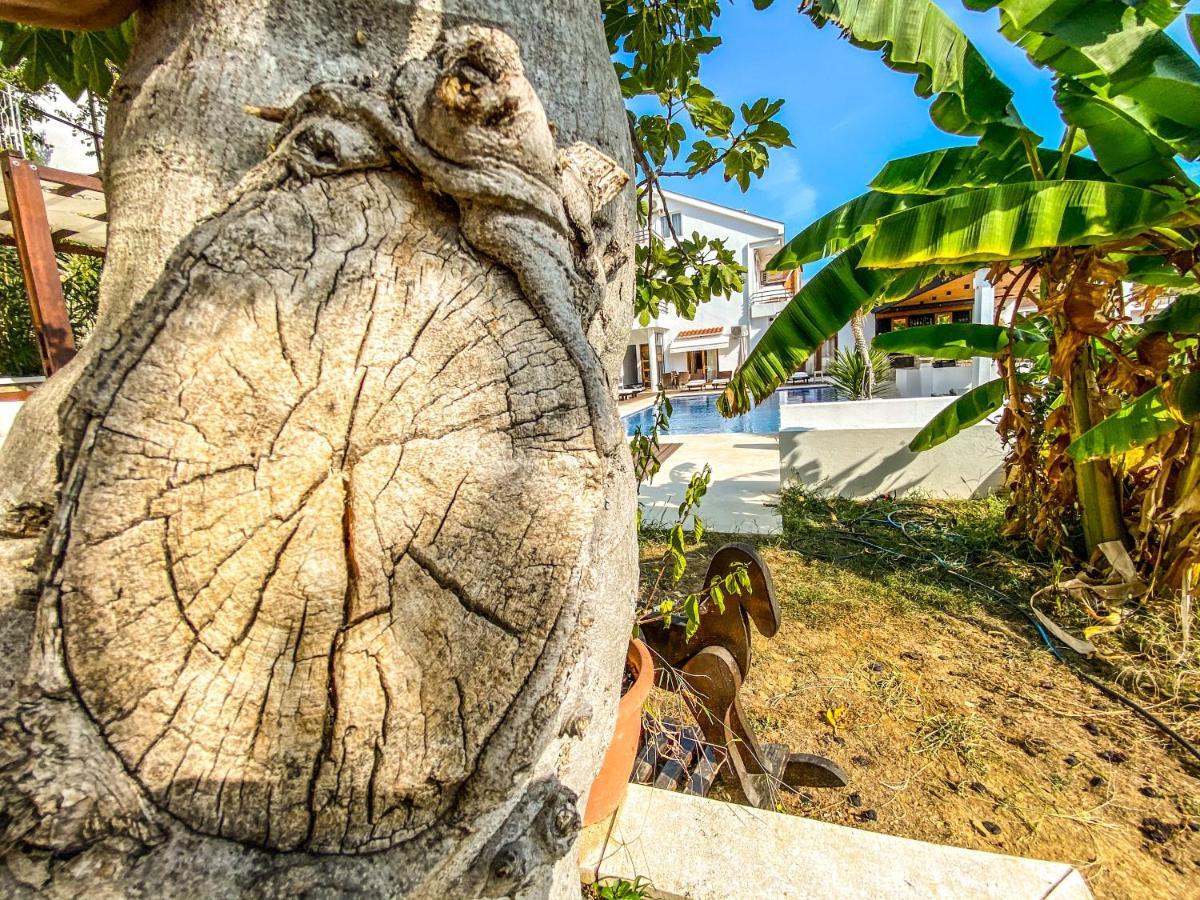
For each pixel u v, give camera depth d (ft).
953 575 13.47
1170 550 10.22
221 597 1.94
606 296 3.62
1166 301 21.68
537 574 2.19
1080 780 7.43
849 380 30.71
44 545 2.00
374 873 2.03
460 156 2.17
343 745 2.01
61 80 5.99
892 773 7.67
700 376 68.69
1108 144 9.18
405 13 2.88
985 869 5.06
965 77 9.21
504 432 2.23
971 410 15.34
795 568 14.10
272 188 2.14
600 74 3.73
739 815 5.71
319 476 2.02
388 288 2.15
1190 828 6.66
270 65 2.71
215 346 1.94
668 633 7.18
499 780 2.15
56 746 1.78
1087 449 10.63
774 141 8.64
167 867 1.82
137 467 1.87
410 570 2.09
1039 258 11.44
